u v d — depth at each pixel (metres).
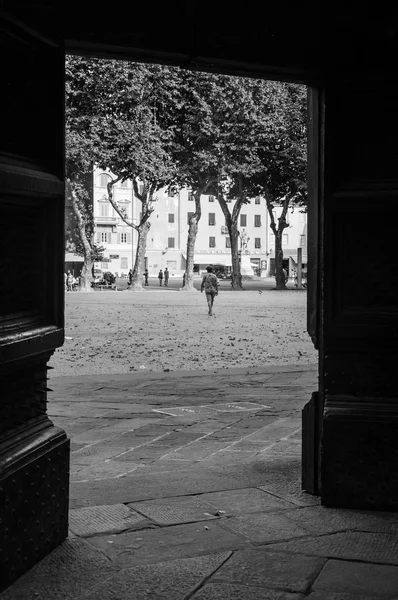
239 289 49.12
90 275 44.69
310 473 4.01
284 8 3.53
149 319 21.34
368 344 3.72
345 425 3.71
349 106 3.70
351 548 3.17
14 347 2.72
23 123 2.87
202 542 3.25
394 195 3.60
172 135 37.62
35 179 2.87
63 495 3.26
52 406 7.35
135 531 3.41
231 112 38.84
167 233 92.06
